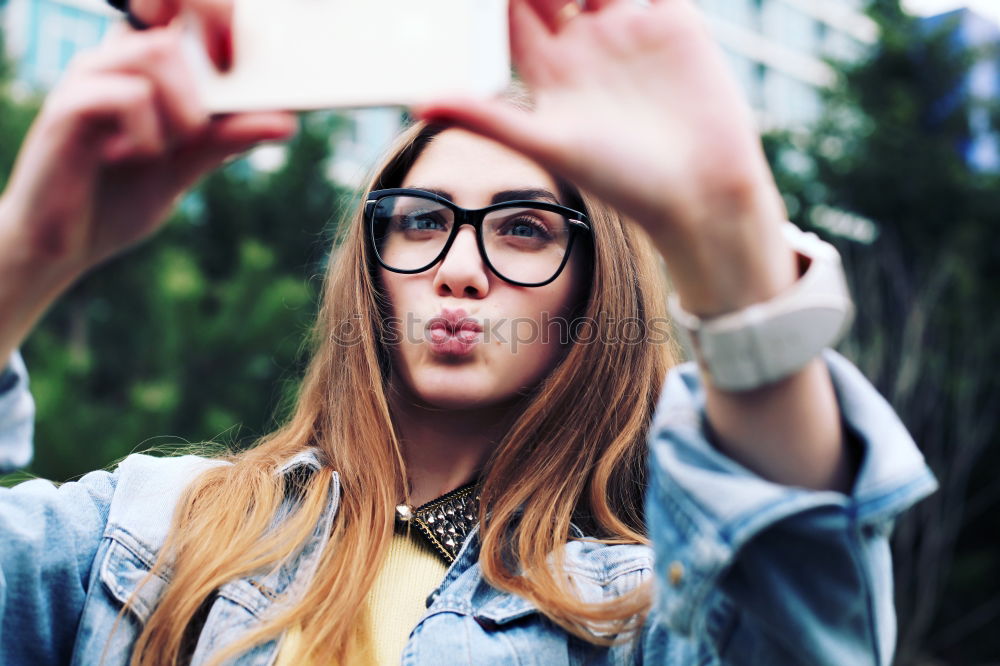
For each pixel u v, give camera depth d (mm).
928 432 7562
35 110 6316
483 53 412
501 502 784
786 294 440
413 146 843
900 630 7156
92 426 4883
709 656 542
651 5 417
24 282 416
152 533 774
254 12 414
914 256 8242
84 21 8961
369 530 772
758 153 418
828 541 470
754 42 13578
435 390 747
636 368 878
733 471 478
